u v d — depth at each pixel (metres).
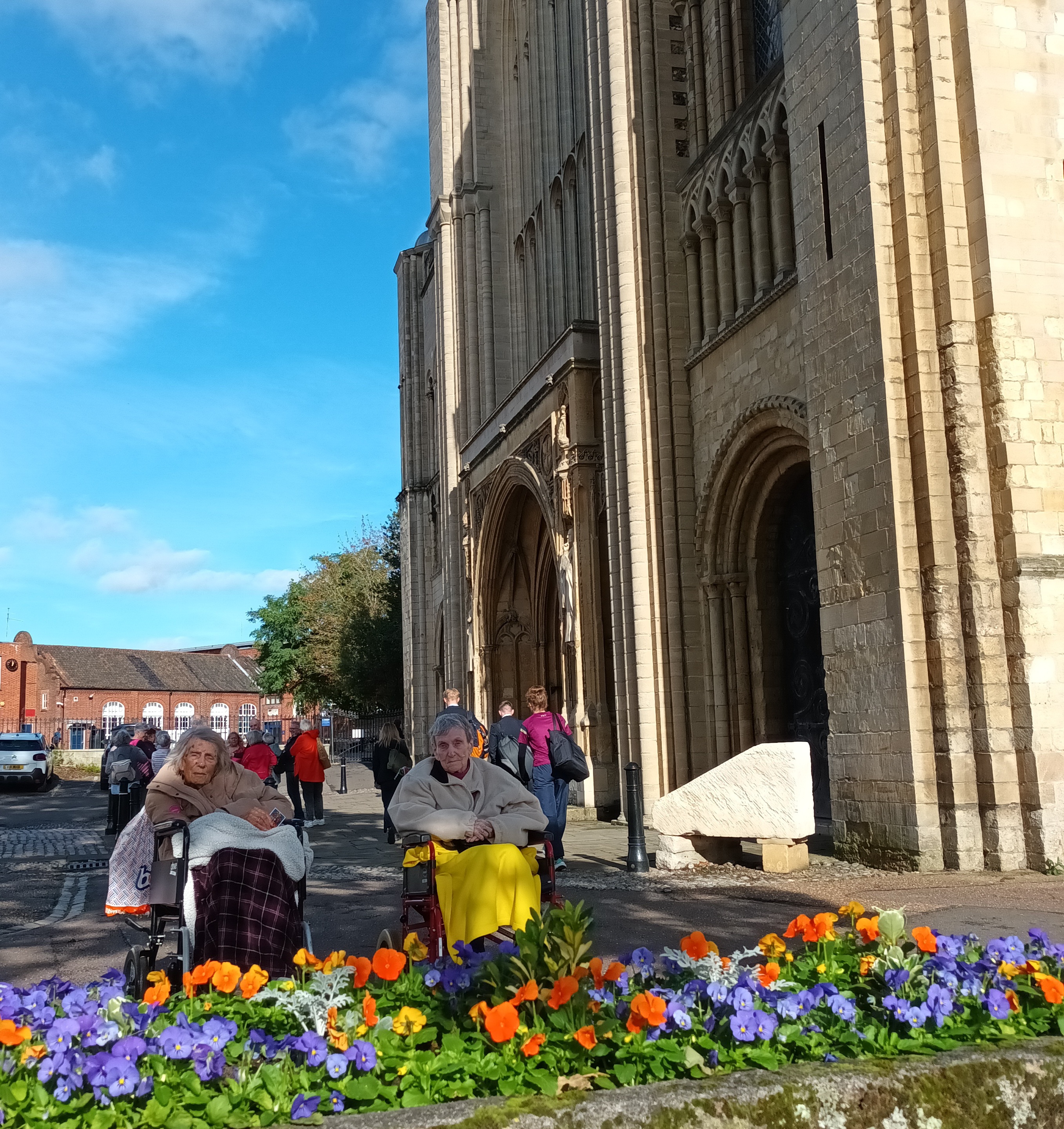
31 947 8.36
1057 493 10.96
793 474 15.31
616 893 9.80
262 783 6.05
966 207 11.38
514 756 10.91
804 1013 3.41
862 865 11.24
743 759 11.11
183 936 5.19
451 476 30.81
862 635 11.63
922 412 11.15
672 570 16.97
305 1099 2.76
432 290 39.72
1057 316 11.26
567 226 25.34
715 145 16.56
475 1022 3.47
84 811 28.31
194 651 110.50
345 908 9.47
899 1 11.74
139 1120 2.80
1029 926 7.36
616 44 18.34
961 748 10.63
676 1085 2.85
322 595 56.81
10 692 81.06
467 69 32.19
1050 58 11.66
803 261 13.09
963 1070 2.99
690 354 17.41
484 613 27.48
